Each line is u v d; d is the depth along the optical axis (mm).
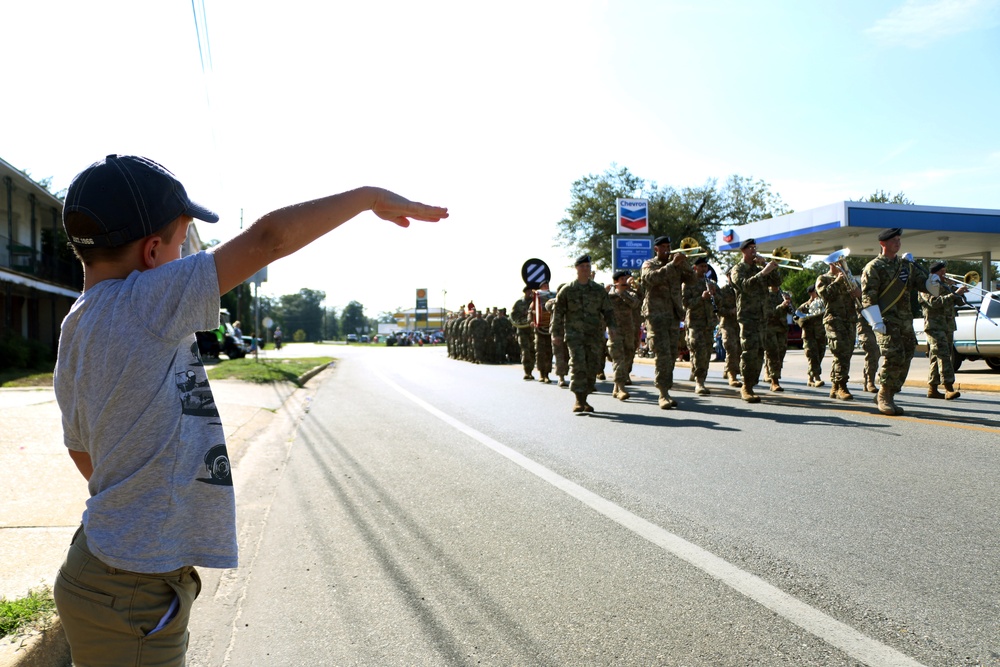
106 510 1460
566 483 5848
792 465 6098
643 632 3168
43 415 8656
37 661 2855
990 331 14461
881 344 8523
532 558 4156
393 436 8516
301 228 1532
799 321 12859
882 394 8664
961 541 4121
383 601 3650
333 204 1582
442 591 3744
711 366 19578
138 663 1467
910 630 3070
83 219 1496
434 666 2965
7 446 6848
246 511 5414
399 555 4316
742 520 4664
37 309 29812
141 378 1453
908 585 3539
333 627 3377
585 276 9898
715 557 4027
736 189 50719
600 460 6660
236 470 6910
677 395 11773
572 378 9789
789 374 15891
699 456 6617
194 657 3129
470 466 6660
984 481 5383
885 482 5441
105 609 1440
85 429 1514
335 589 3832
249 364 21406
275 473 6750
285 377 16953
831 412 8938
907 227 23750
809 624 3162
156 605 1479
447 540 4551
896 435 7211
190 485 1502
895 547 4062
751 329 10203
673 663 2887
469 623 3352
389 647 3150
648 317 10016
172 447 1478
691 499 5207
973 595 3398
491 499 5465
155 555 1448
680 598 3506
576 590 3668
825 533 4344
